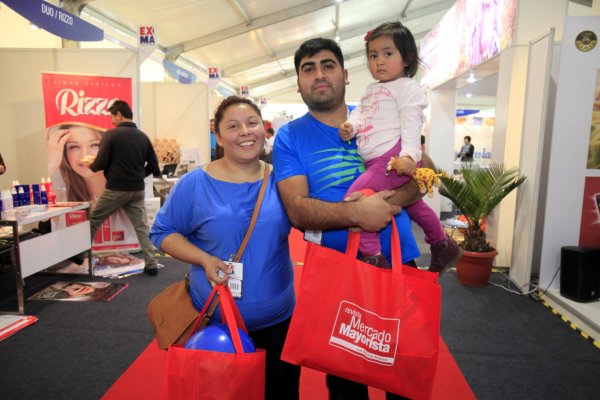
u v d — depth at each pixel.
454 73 5.45
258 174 1.37
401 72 1.32
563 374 2.23
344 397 1.36
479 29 4.57
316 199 1.15
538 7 3.69
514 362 2.34
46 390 2.01
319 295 1.05
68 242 3.42
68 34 3.44
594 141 3.10
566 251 3.05
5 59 4.32
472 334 2.70
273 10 7.87
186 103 6.95
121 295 3.30
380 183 1.19
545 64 3.23
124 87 4.07
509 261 4.16
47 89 3.92
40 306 3.05
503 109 3.94
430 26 13.10
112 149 3.62
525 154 3.54
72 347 2.44
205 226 1.28
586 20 2.96
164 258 4.38
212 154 7.16
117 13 6.36
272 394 1.39
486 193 3.46
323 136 1.26
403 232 1.27
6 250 2.86
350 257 1.06
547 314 3.03
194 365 1.02
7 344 2.47
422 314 1.03
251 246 1.28
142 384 2.07
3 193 2.81
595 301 3.00
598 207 3.16
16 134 4.40
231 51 10.05
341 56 1.25
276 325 1.37
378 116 1.26
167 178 6.11
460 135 11.90
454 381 2.14
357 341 1.04
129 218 4.02
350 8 9.23
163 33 7.66
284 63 13.00
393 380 1.03
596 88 3.04
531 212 3.39
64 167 4.03
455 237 4.92
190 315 1.26
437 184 1.25
